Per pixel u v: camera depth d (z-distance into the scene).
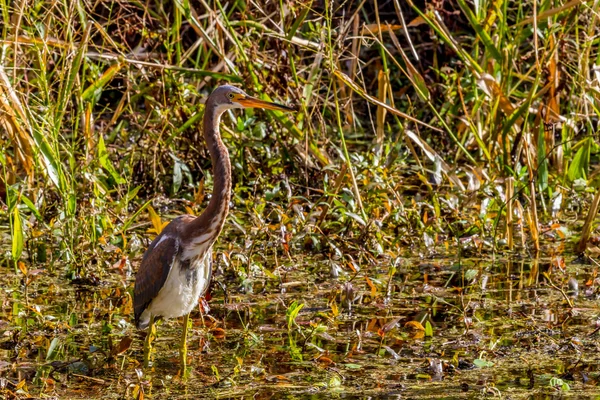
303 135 13.88
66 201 11.28
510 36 13.88
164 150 14.33
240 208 13.86
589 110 14.70
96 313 10.11
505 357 8.95
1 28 13.59
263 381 8.38
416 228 12.83
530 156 13.36
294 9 13.59
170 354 9.12
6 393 7.93
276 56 14.06
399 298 10.63
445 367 8.66
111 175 12.89
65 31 12.13
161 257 8.62
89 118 12.87
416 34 17.95
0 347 9.17
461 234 12.73
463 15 17.36
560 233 12.38
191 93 14.77
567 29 13.94
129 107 14.57
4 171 11.26
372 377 8.46
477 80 13.08
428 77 16.70
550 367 8.70
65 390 8.20
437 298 10.41
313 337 9.48
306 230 12.02
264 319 9.98
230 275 11.44
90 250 11.52
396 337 9.47
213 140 8.98
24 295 10.62
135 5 15.69
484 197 13.16
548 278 10.34
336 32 13.77
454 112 14.95
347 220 12.34
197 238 8.67
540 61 14.05
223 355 9.05
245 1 14.11
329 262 11.77
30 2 13.12
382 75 13.59
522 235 12.37
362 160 12.91
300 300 10.54
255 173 14.05
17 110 11.28
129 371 8.66
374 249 11.94
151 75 14.54
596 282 10.86
